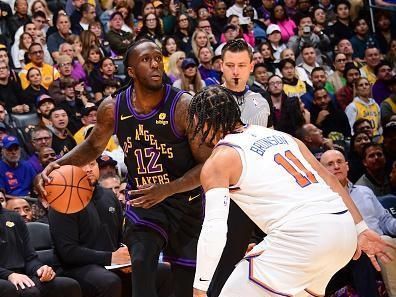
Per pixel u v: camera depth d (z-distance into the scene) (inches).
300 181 118.0
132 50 143.2
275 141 122.6
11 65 349.1
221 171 115.8
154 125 144.1
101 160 247.6
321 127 356.8
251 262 115.1
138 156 147.0
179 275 149.5
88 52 350.9
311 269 113.3
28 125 297.4
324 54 435.5
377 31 475.2
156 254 143.2
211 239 111.4
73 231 200.2
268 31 437.7
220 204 113.8
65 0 418.9
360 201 227.1
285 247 113.4
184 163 145.9
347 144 334.3
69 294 189.9
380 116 378.9
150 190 140.0
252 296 113.8
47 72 334.3
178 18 412.2
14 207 221.1
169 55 376.5
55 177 150.3
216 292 149.1
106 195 211.9
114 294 192.5
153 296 139.0
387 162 302.0
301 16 465.4
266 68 378.9
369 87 378.6
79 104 319.6
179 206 147.2
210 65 362.0
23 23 374.3
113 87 338.3
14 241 196.4
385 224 227.0
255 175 116.9
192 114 124.1
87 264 198.1
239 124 125.4
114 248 210.1
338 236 113.7
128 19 410.3
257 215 117.4
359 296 208.1
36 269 193.6
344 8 465.7
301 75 398.6
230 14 450.6
